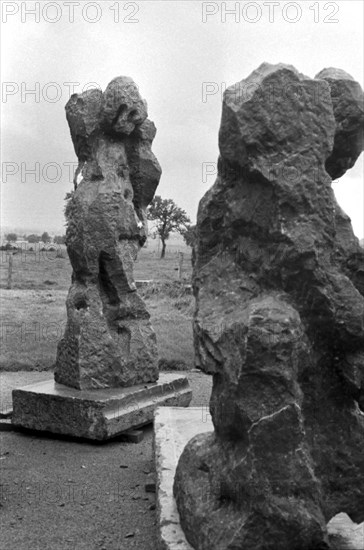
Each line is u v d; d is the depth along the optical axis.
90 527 5.18
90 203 7.83
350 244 3.89
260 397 3.58
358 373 3.84
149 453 6.98
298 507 3.50
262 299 3.80
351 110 4.02
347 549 3.73
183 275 23.80
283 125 3.76
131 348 7.97
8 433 7.65
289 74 3.78
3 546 4.84
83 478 6.23
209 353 3.87
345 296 3.79
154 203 36.16
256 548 3.51
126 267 8.03
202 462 4.07
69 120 8.27
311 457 3.78
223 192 4.10
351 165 4.21
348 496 3.90
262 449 3.53
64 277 25.42
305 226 3.73
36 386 7.79
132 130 8.09
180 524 4.12
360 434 3.94
